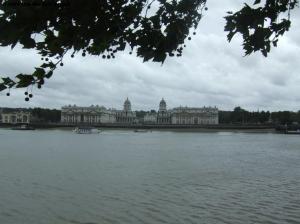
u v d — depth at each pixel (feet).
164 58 25.46
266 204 118.52
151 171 192.95
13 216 103.86
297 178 172.04
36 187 144.25
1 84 20.53
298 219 102.63
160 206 115.24
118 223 99.19
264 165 226.58
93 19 20.71
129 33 24.30
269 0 25.80
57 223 98.84
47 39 20.40
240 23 26.27
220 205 116.98
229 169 204.74
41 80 21.12
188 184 153.58
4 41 18.90
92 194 132.05
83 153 302.25
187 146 410.11
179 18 25.63
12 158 253.85
